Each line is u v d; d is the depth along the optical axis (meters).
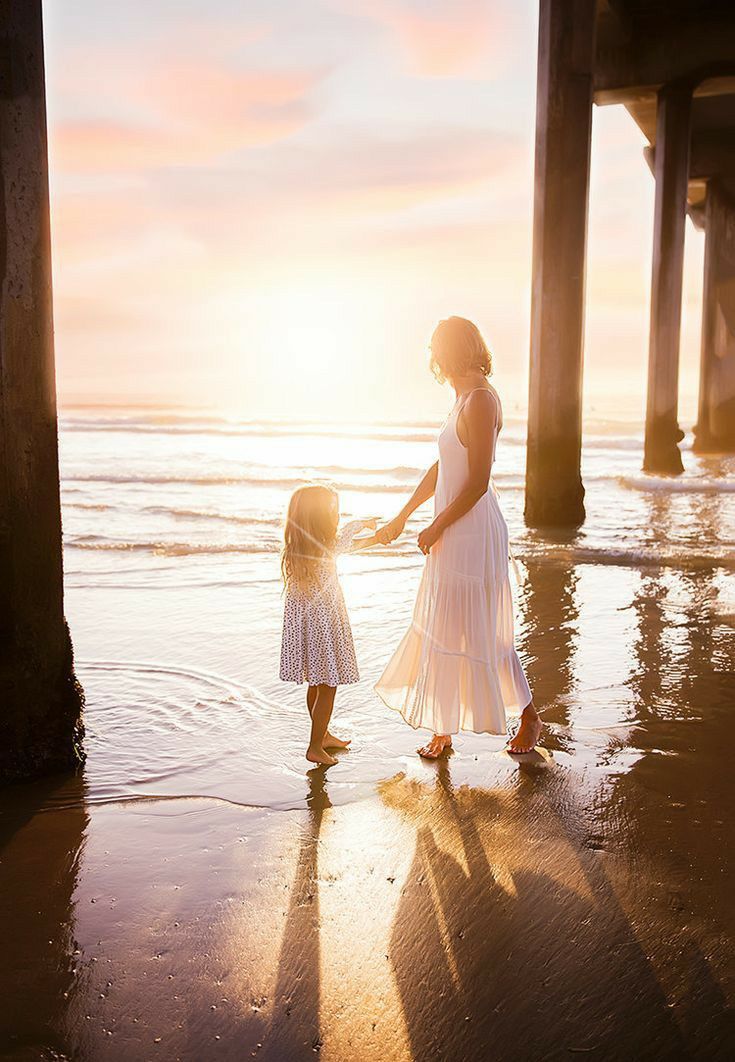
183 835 2.96
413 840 2.92
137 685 4.64
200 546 9.03
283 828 3.01
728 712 4.20
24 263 3.23
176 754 3.70
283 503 13.09
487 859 2.79
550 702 4.35
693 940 2.33
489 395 3.33
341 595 3.61
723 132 25.77
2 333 3.21
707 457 25.41
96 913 2.48
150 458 22.20
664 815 3.11
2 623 3.33
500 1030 2.00
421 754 3.68
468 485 3.31
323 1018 2.04
